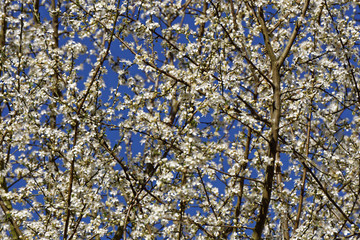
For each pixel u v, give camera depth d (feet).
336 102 23.98
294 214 24.52
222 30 20.53
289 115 21.83
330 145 24.43
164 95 21.18
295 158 23.59
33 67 21.90
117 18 20.21
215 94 18.10
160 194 19.31
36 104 21.06
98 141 19.92
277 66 20.79
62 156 21.20
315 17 22.00
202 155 18.01
